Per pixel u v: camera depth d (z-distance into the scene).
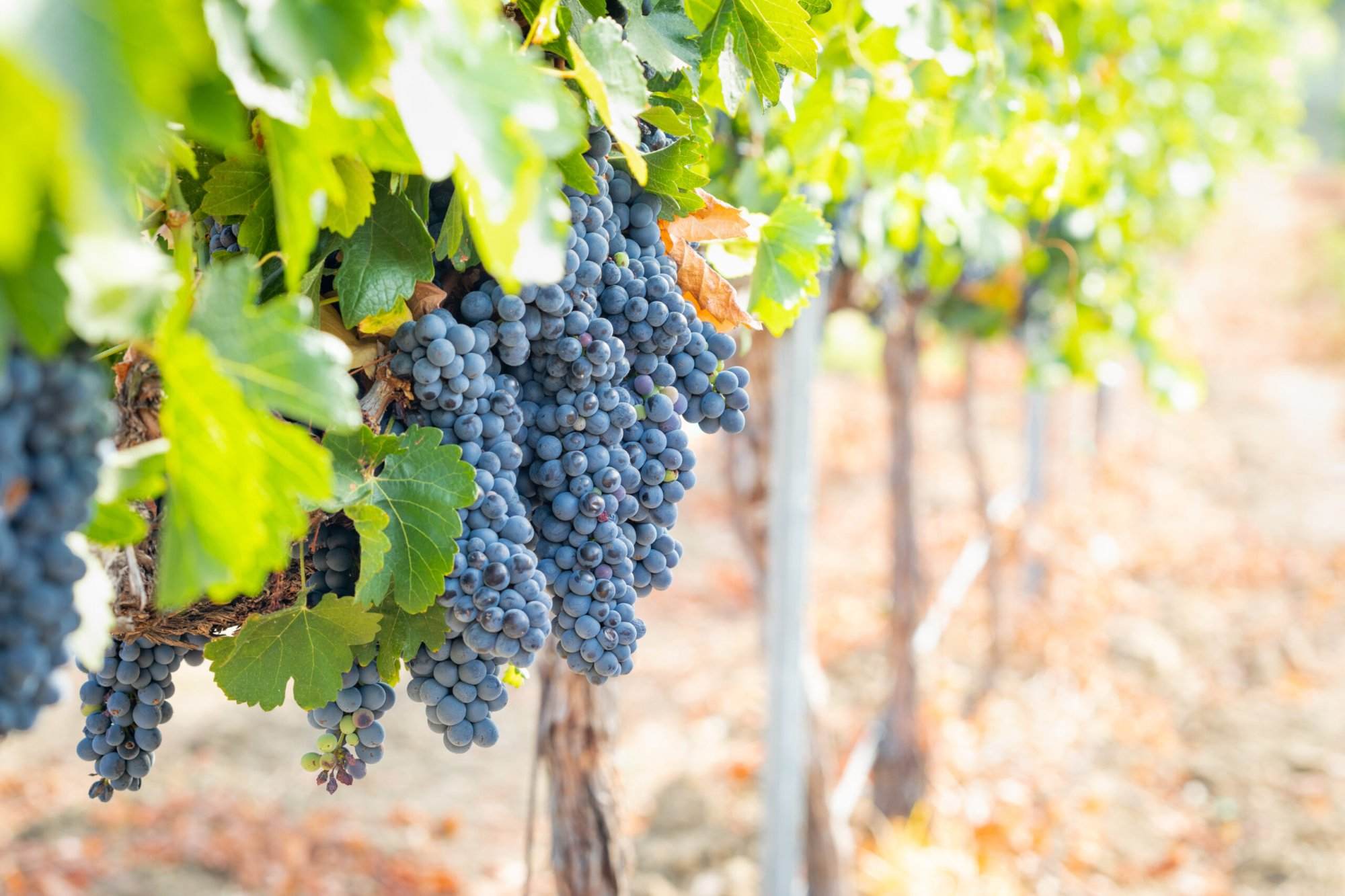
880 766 6.38
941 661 8.29
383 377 1.29
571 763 2.98
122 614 1.12
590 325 1.33
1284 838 6.39
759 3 1.44
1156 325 5.78
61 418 0.78
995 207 3.11
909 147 2.68
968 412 7.92
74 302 0.72
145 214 1.15
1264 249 22.70
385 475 1.23
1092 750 7.30
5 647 0.79
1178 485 12.27
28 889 5.73
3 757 6.97
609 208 1.38
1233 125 7.76
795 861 4.00
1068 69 3.18
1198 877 6.14
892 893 5.66
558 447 1.35
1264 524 11.27
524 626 1.21
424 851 6.38
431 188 1.33
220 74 0.79
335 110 0.88
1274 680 8.23
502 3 1.24
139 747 1.34
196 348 0.77
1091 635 8.68
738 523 4.53
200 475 0.82
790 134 2.52
